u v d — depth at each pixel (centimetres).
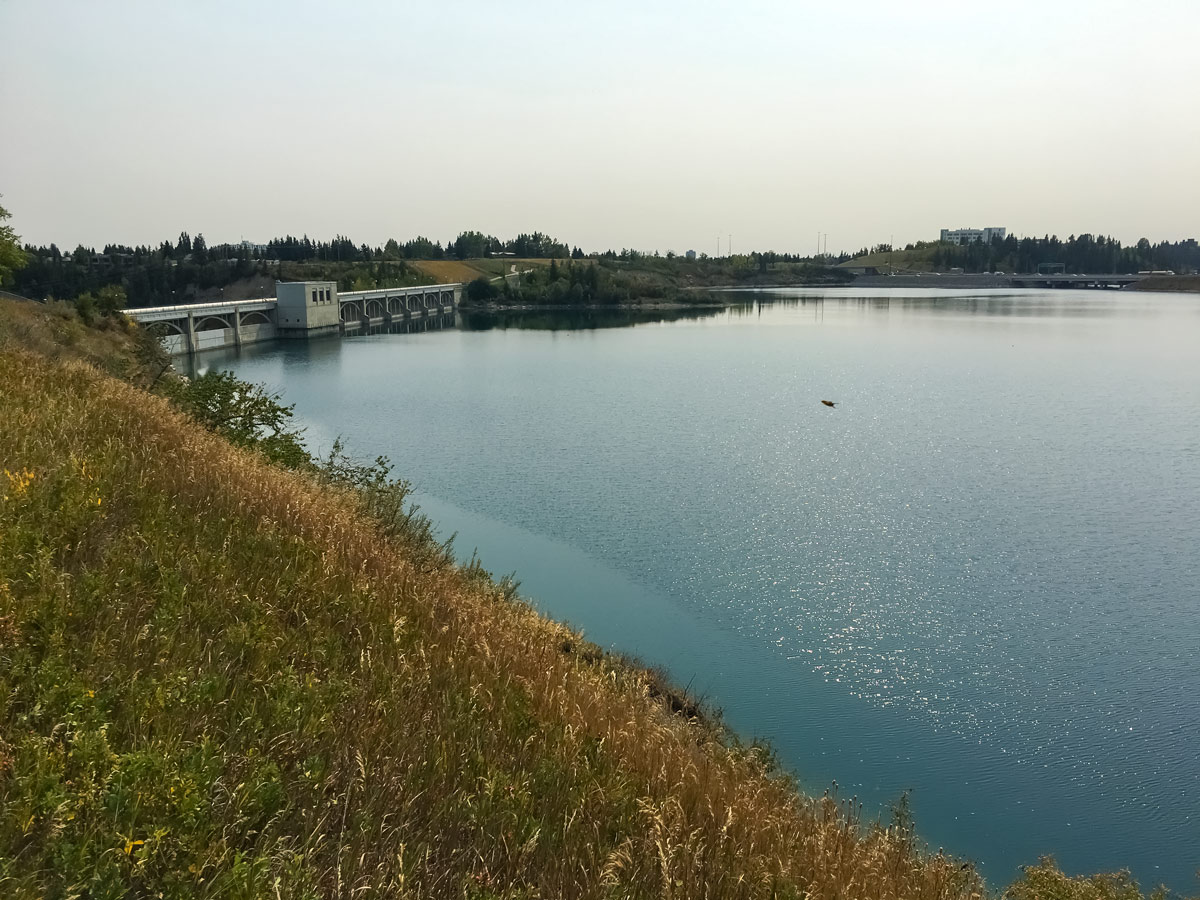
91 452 1223
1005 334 13738
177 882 429
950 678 2192
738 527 3456
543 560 3052
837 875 758
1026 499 3859
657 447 5100
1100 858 1547
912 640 2414
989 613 2606
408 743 679
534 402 7081
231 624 790
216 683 628
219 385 2562
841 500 3862
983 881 1201
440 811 594
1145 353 10606
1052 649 2372
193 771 505
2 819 434
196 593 826
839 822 1041
